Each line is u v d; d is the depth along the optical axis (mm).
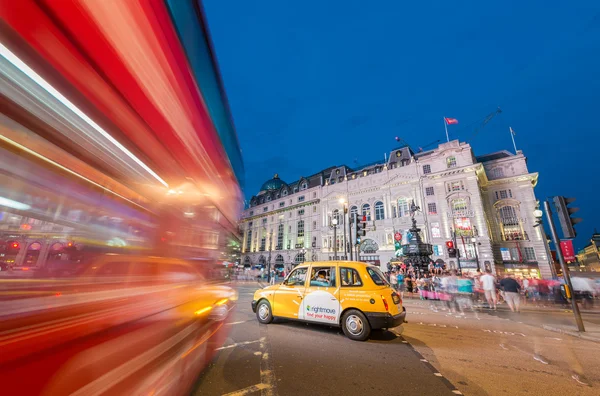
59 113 1683
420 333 6820
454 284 14047
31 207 1597
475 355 5078
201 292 3785
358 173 45406
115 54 1944
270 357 4590
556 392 3588
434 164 37312
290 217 54625
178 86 2932
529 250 32688
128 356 2113
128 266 2340
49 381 1470
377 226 39719
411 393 3467
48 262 1653
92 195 2012
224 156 4852
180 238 3291
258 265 55938
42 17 1467
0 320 1341
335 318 6031
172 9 2719
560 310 11820
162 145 2771
